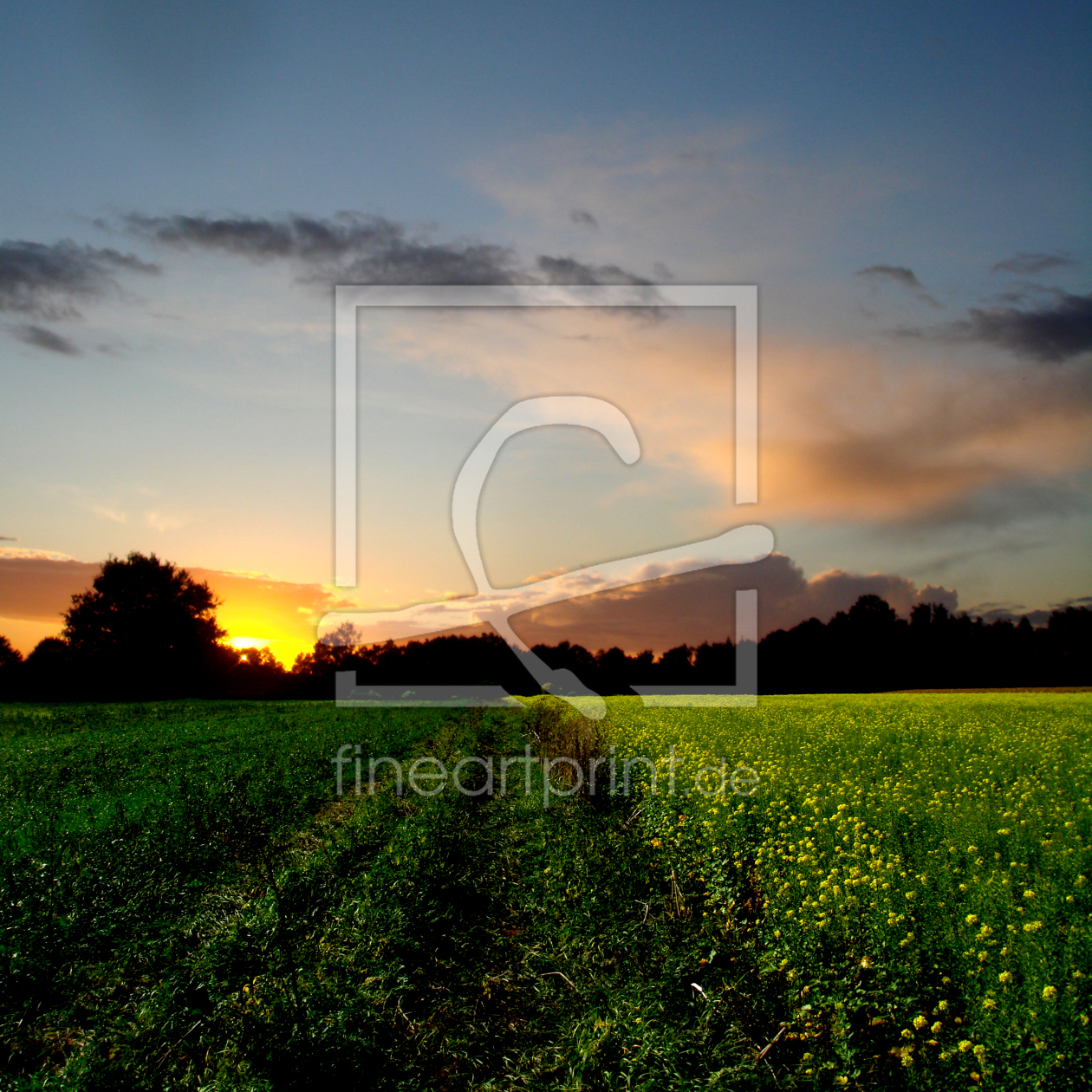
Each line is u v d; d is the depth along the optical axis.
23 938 6.62
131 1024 5.57
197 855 9.34
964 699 31.56
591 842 9.36
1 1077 5.18
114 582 67.56
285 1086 4.89
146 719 37.31
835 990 4.84
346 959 6.39
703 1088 4.57
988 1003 4.25
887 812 8.55
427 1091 5.18
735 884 7.02
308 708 43.06
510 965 6.97
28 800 13.22
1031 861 7.04
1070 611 62.38
